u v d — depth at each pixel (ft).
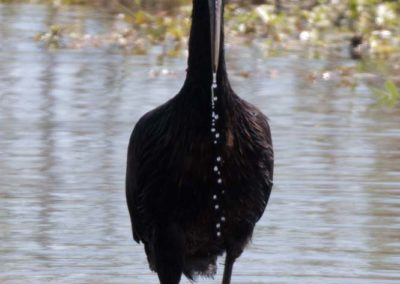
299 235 37.88
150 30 77.00
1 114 53.26
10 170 44.37
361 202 41.01
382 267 35.09
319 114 54.24
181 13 86.58
